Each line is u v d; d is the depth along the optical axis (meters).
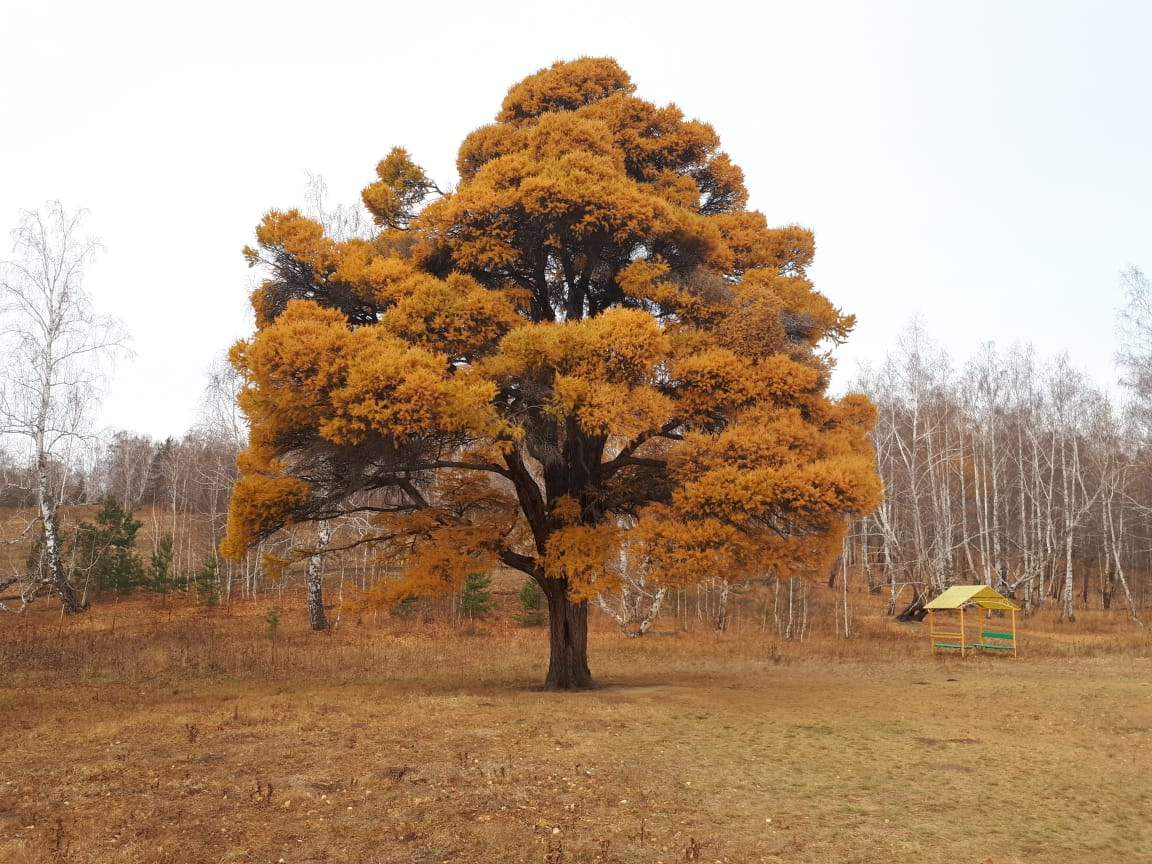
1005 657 24.05
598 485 16.27
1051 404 42.16
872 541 54.38
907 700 14.94
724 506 12.73
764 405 13.69
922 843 6.87
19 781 8.16
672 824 7.20
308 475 14.47
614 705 13.67
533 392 13.26
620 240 14.41
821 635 31.62
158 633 24.95
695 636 29.66
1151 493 42.97
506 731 11.05
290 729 11.01
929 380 40.81
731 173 18.27
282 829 6.76
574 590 13.86
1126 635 31.14
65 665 18.67
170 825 6.82
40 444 29.25
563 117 15.97
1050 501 39.53
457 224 14.48
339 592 35.53
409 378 11.30
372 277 13.92
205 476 42.38
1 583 29.09
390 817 7.11
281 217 14.95
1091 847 6.86
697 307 14.77
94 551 33.19
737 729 11.75
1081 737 11.55
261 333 12.22
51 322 29.17
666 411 12.45
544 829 6.90
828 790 8.52
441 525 15.71
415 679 18.25
